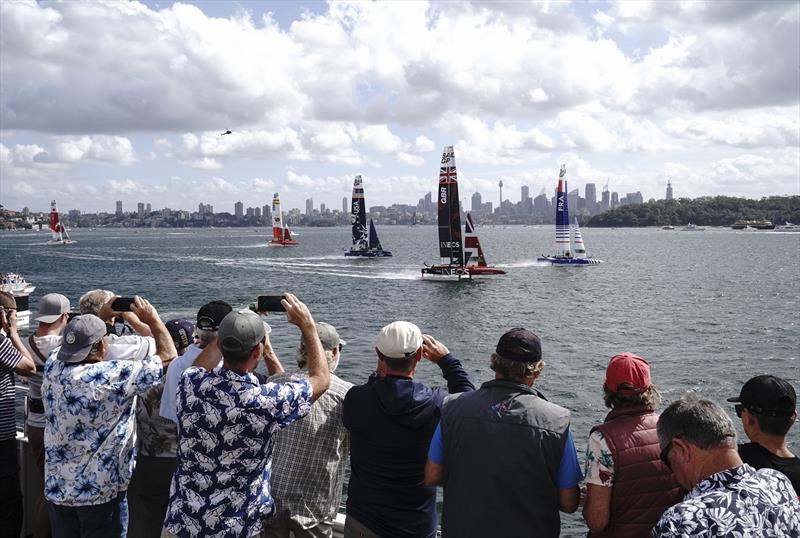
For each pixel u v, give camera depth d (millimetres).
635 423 3443
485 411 3426
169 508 3535
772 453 3330
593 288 66062
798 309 48531
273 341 33156
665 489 3340
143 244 190000
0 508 4793
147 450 4391
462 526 3379
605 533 3447
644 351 32781
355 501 3768
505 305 53344
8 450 4805
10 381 4789
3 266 99375
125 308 4430
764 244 170375
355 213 120000
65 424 3879
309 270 89875
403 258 118688
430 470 3586
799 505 2600
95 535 4039
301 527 3891
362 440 3709
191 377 3498
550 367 28734
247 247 165125
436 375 25641
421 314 48531
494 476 3320
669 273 83375
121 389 3904
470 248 80125
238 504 3443
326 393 3979
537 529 3326
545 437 3316
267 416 3391
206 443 3377
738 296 58062
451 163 76750
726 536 2414
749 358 30625
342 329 41031
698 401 2787
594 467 3426
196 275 83000
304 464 3895
